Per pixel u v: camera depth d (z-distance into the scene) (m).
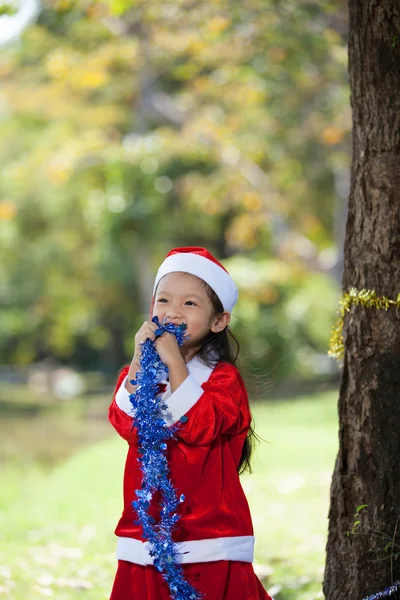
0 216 21.98
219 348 3.61
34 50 21.14
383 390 3.84
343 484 3.95
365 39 3.92
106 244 25.61
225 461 3.42
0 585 5.48
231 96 17.73
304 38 13.88
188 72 17.09
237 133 19.16
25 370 38.47
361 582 3.86
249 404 3.81
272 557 6.22
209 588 3.30
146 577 3.35
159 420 3.23
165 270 3.58
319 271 21.31
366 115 3.94
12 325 34.59
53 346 38.50
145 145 20.25
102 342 37.78
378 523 3.83
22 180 23.31
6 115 23.52
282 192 20.80
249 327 21.83
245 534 3.40
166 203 23.38
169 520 3.24
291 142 19.06
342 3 11.51
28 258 30.36
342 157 18.33
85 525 7.92
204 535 3.32
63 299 32.22
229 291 3.61
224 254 28.84
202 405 3.27
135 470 3.46
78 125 21.34
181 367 3.30
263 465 10.78
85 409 23.77
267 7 12.52
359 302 3.91
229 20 12.97
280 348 22.78
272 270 21.70
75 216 27.73
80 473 11.17
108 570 6.11
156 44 15.95
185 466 3.33
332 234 24.33
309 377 24.39
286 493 8.88
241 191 19.92
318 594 5.01
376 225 3.90
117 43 16.64
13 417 21.58
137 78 19.72
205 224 25.27
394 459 3.82
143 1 13.01
